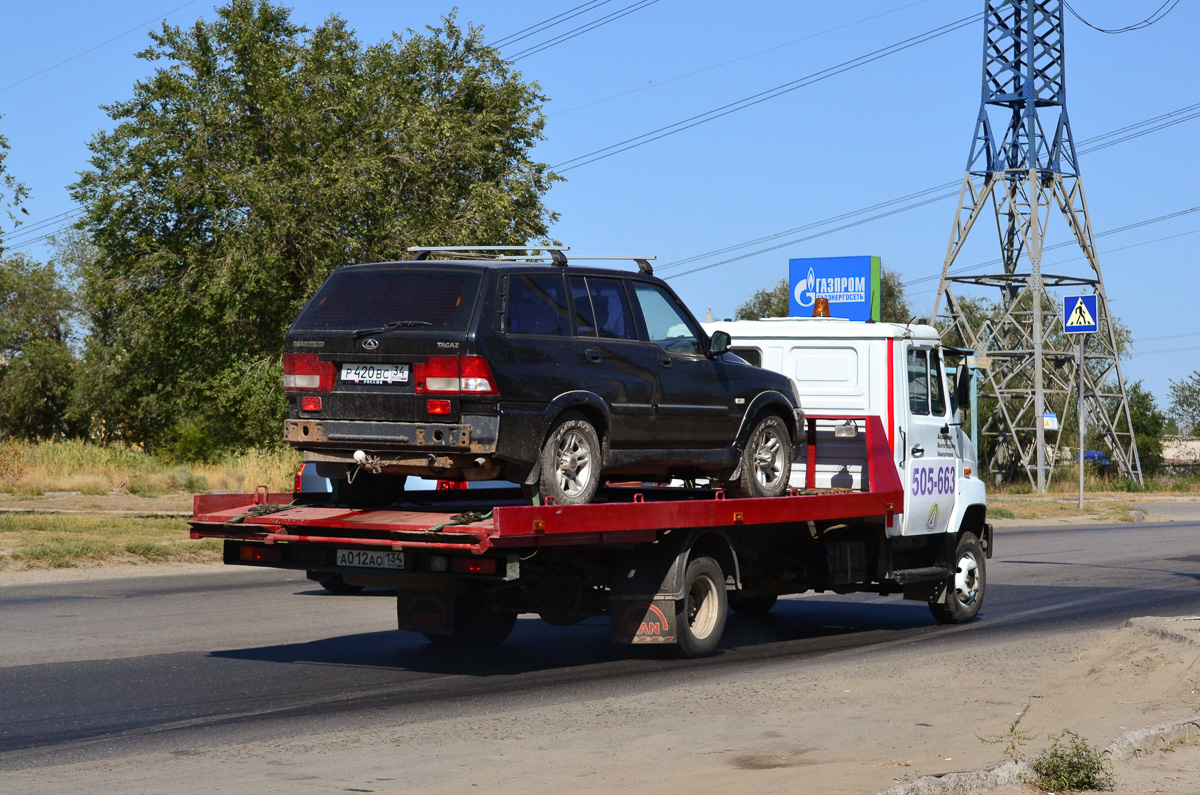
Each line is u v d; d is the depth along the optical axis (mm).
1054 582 22922
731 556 13555
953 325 71625
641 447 12547
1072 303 39750
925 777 7527
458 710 10281
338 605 17625
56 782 7918
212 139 47406
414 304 11336
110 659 12852
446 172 48531
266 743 9031
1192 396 123062
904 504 15836
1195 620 14547
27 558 21969
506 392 11039
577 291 12141
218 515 12102
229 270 43781
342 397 11477
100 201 46469
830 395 16375
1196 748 9141
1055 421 71250
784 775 7926
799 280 49031
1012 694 11055
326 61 47594
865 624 16984
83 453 52156
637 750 8719
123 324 49781
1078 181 70125
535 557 11953
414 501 14227
